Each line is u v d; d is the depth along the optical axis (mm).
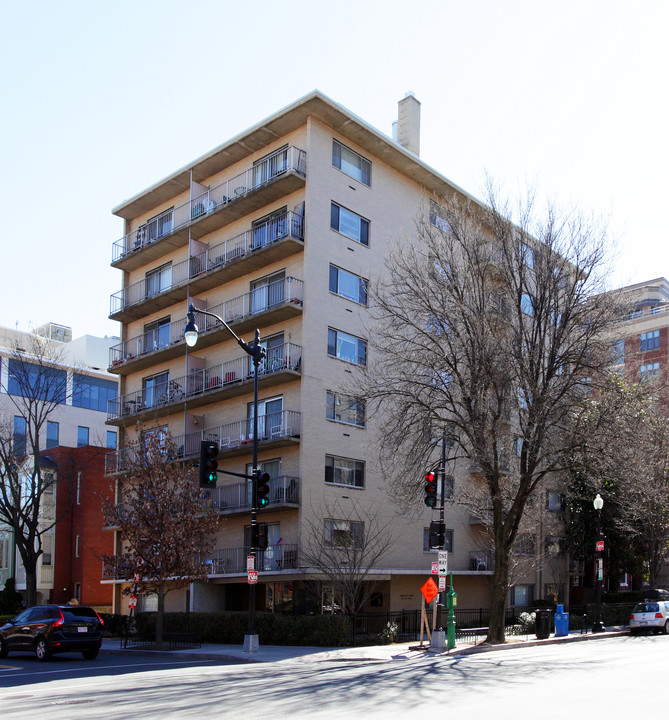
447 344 25891
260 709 11312
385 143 35312
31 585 36656
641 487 27766
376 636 26922
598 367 25500
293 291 31984
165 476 26484
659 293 71938
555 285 26016
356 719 9977
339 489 31734
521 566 38281
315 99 32188
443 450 25016
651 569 39312
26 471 42656
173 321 39625
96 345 66250
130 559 25781
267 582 31453
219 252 36906
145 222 42469
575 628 33500
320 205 32938
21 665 21172
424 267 27328
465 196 39125
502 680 14617
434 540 23172
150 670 19203
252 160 36312
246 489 32812
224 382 34875
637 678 14633
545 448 25656
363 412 30891
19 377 46250
